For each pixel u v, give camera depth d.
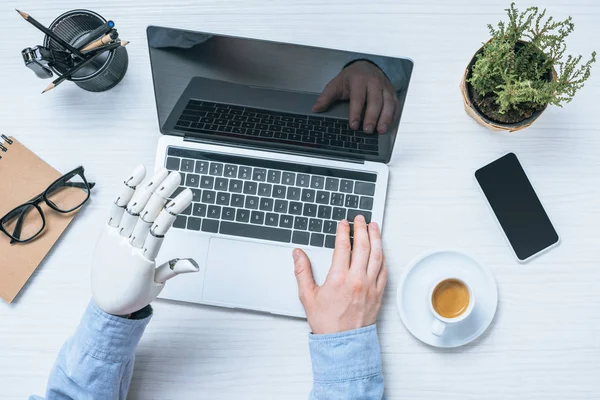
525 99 0.75
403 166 0.88
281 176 0.85
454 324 0.85
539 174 0.88
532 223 0.87
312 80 0.74
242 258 0.86
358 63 0.72
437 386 0.87
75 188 0.88
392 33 0.89
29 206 0.87
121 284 0.75
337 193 0.86
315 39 0.90
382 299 0.87
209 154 0.86
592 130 0.88
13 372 0.88
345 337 0.82
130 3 0.90
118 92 0.90
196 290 0.86
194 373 0.88
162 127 0.84
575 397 0.86
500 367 0.87
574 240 0.87
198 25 0.90
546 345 0.87
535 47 0.76
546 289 0.87
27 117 0.90
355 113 0.77
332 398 0.80
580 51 0.89
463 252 0.85
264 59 0.72
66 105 0.90
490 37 0.89
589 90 0.88
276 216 0.86
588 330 0.87
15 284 0.87
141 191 0.72
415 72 0.89
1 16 0.90
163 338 0.88
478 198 0.88
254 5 0.90
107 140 0.90
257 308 0.86
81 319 0.82
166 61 0.74
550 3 0.88
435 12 0.89
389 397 0.87
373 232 0.85
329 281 0.83
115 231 0.75
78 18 0.83
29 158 0.89
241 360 0.88
